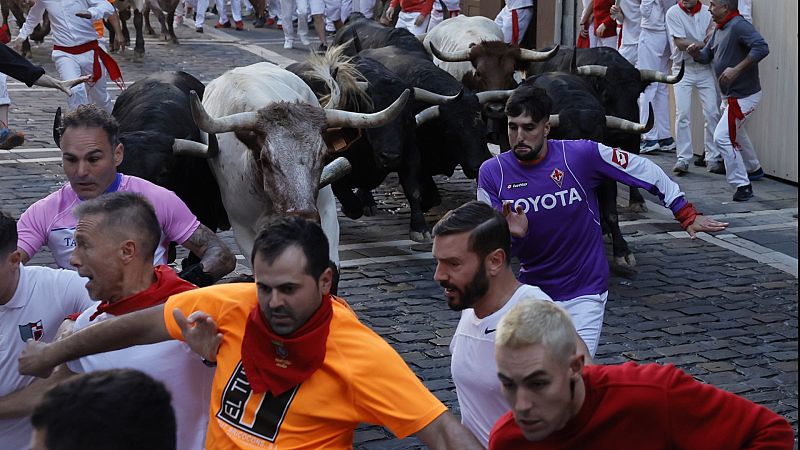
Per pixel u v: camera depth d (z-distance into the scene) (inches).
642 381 134.8
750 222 452.4
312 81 365.1
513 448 139.6
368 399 144.9
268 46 927.0
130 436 98.0
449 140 419.8
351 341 146.3
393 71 435.8
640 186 236.4
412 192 424.5
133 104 319.6
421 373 297.6
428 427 145.2
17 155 528.7
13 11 788.6
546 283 238.5
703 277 383.2
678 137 524.4
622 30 577.0
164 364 159.9
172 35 919.0
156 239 169.6
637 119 453.7
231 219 299.6
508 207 216.8
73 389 100.2
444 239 166.6
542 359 128.0
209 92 313.6
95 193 214.8
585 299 236.1
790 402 280.1
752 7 516.1
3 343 179.8
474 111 418.0
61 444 97.3
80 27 526.9
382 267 392.5
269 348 145.5
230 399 148.7
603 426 134.2
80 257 165.9
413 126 410.9
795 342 322.0
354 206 424.8
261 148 266.1
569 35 690.2
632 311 347.9
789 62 505.0
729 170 483.5
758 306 353.4
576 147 236.1
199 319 148.8
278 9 1037.8
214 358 150.6
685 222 236.1
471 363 169.8
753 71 478.0
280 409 145.7
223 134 291.6
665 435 133.8
